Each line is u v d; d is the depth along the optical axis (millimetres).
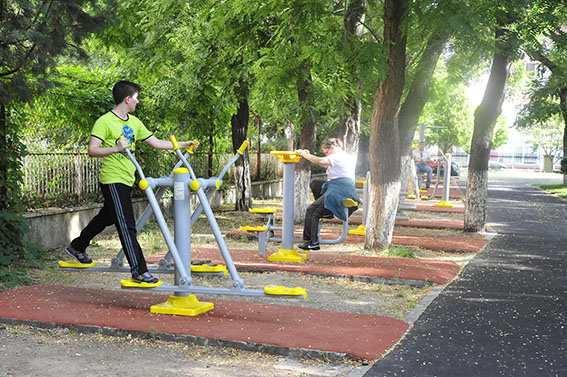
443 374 4754
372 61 9570
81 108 12203
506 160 79688
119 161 6348
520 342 5648
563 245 12352
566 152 35031
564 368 4953
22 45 7684
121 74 15195
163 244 11375
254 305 6711
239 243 12016
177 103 14797
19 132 9828
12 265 8812
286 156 9586
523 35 12430
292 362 5012
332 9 11070
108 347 5297
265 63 12195
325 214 9523
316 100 14227
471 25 9391
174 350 5238
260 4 11492
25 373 4645
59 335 5617
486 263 10078
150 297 7000
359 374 4723
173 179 6406
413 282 8227
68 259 9820
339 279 8516
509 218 17891
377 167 11047
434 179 38844
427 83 12867
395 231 14266
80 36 8031
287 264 9344
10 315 6004
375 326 5949
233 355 5145
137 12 15008
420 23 9672
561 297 7582
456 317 6520
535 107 27391
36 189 10711
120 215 6320
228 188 19281
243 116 17406
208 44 13938
